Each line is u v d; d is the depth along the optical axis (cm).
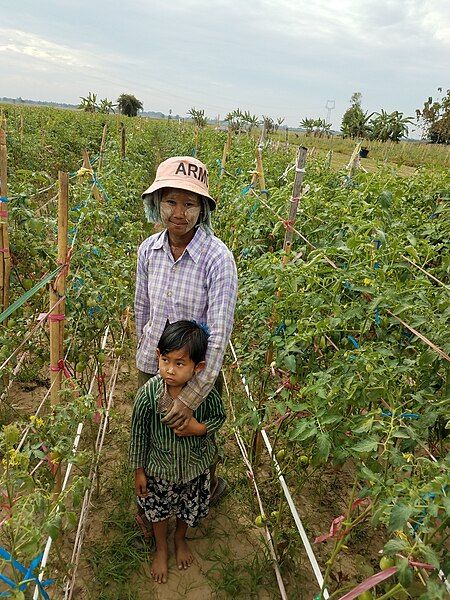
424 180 510
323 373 207
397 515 131
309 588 249
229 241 523
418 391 203
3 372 304
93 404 234
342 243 291
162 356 203
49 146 1105
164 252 233
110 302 318
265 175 654
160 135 2427
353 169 548
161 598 240
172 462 222
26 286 342
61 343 237
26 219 335
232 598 242
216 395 226
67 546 259
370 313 223
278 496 299
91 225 372
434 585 125
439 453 253
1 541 214
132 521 274
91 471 281
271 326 288
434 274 318
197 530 278
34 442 224
